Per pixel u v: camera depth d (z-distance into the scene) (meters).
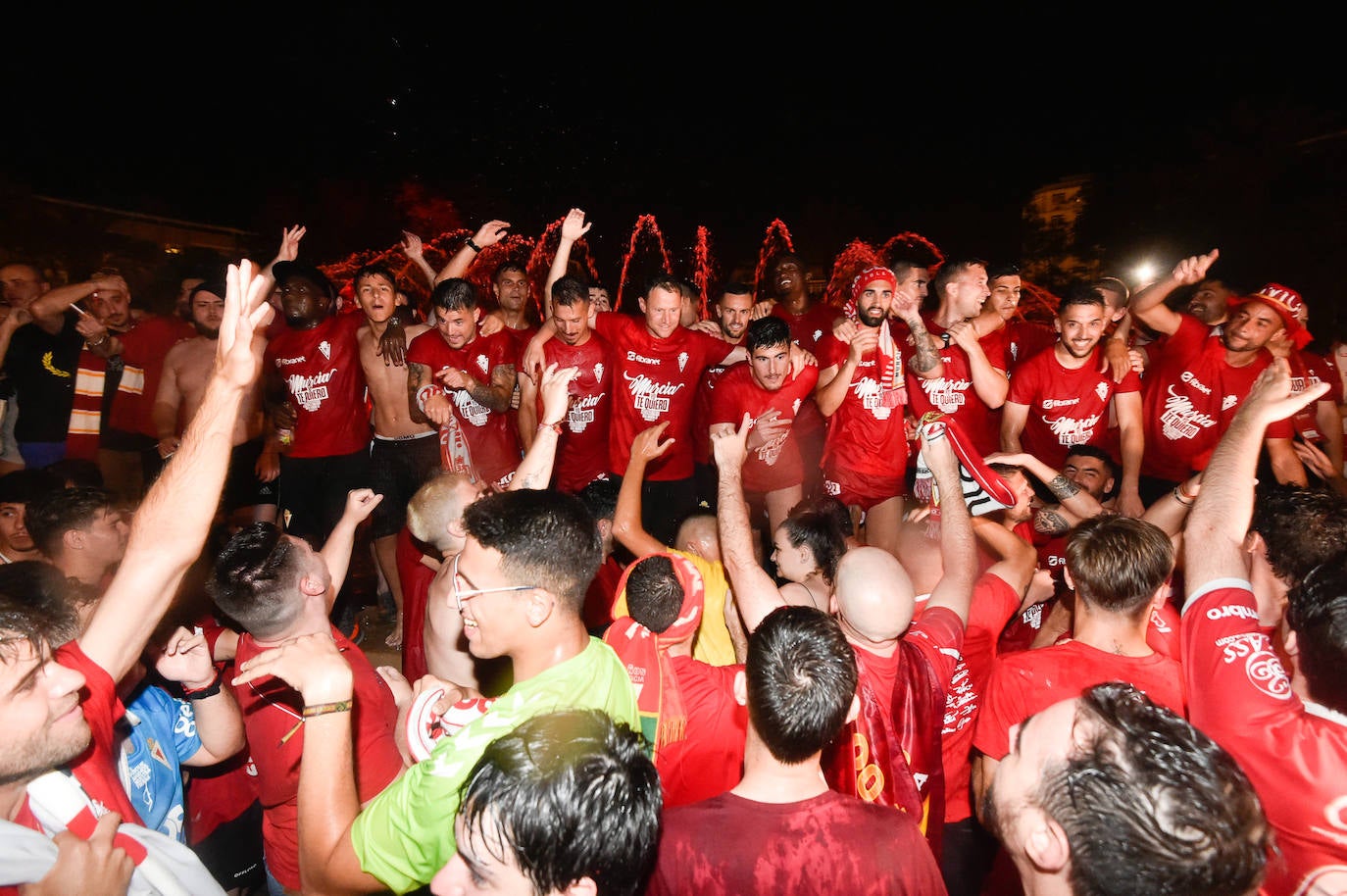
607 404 6.33
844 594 2.28
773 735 1.84
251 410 6.22
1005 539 3.02
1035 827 1.43
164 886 1.84
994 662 2.81
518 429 6.37
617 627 2.40
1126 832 1.31
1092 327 5.31
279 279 6.04
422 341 6.11
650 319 6.04
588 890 1.49
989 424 6.02
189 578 3.10
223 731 2.57
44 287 6.25
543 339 6.11
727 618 3.21
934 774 2.33
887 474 5.86
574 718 1.62
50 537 3.05
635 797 1.53
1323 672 1.92
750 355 5.70
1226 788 1.34
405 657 4.32
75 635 2.20
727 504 2.71
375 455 6.32
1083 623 2.50
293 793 2.60
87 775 1.90
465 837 1.52
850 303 5.89
